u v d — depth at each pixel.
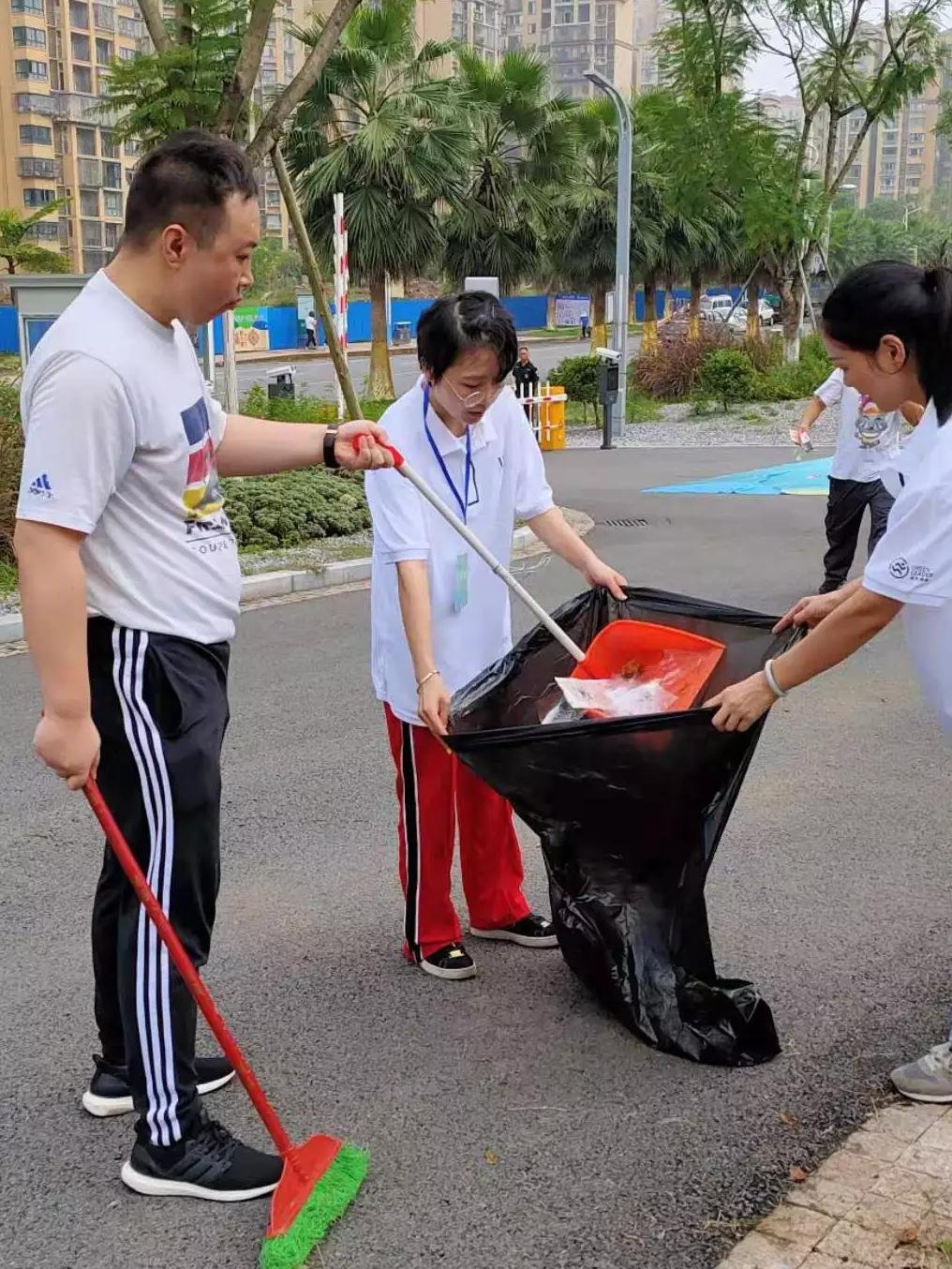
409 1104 3.03
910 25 24.30
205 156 2.38
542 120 29.75
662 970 3.21
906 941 3.81
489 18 111.06
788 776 5.25
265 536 10.30
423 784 3.51
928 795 5.02
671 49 25.23
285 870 4.40
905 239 51.41
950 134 29.78
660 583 9.34
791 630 3.21
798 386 24.80
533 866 4.43
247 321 49.19
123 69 10.20
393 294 57.69
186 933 2.66
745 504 13.48
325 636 7.83
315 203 24.94
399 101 24.45
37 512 2.31
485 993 3.56
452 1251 2.52
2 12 64.19
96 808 2.43
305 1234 2.50
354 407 11.29
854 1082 3.07
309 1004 3.50
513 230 30.17
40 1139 2.93
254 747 5.70
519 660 3.36
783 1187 2.69
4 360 14.24
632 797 2.99
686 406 24.62
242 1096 3.08
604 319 35.22
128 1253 2.55
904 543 2.61
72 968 3.73
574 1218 2.61
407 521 3.30
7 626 7.73
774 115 26.00
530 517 3.62
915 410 2.79
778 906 4.05
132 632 2.50
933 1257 2.40
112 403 2.34
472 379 3.17
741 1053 3.17
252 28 9.70
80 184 68.31
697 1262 2.47
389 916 4.05
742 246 31.02
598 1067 3.17
